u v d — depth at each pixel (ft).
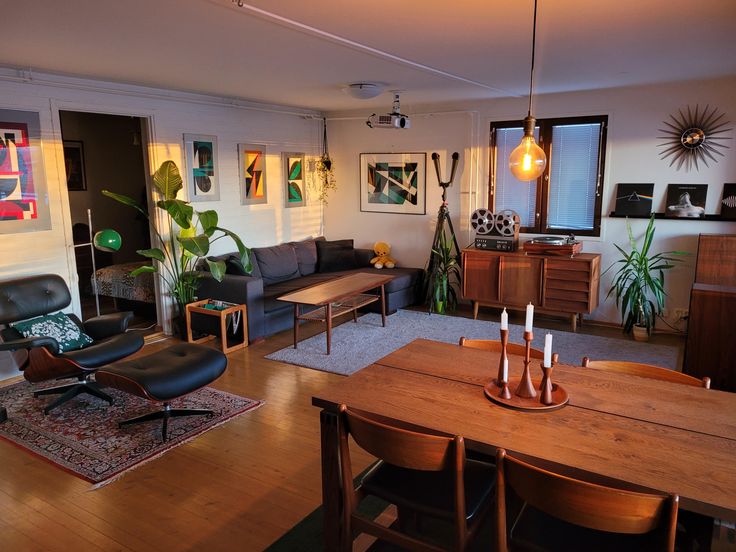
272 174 22.34
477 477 6.95
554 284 18.52
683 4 8.76
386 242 24.13
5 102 13.93
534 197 20.53
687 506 4.90
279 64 13.51
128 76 15.19
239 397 13.37
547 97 19.60
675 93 17.43
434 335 18.33
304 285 20.15
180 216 16.96
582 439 6.00
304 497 9.34
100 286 20.76
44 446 11.10
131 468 10.25
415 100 20.92
